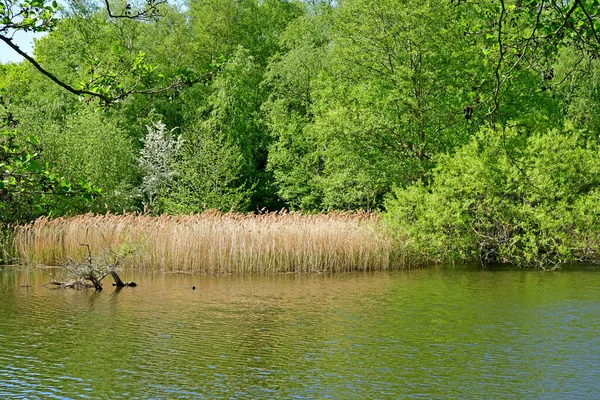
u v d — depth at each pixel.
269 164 43.84
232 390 9.66
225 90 44.25
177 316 15.25
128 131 41.41
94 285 19.73
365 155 31.64
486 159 25.91
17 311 15.84
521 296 17.95
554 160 25.66
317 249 24.59
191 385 9.92
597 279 21.64
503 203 25.31
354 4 31.70
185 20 53.09
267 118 46.25
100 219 26.36
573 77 31.11
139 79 7.43
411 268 25.77
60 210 32.09
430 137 31.16
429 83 30.67
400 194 26.27
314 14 54.62
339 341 12.68
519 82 28.31
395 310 15.92
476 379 10.15
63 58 47.88
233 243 24.16
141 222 25.67
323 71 35.56
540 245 26.25
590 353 11.64
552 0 6.98
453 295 18.27
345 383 9.97
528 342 12.48
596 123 33.72
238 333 13.39
